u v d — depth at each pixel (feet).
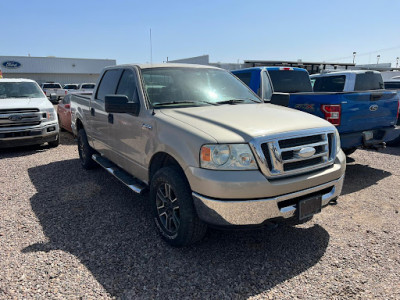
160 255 10.30
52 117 26.78
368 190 16.11
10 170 20.11
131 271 9.45
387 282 8.89
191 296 8.41
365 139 16.97
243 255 10.32
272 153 9.04
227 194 8.74
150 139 11.24
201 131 9.50
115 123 14.02
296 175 9.58
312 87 26.84
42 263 9.82
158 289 8.67
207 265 9.77
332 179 10.33
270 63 40.98
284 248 10.72
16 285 8.77
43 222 12.67
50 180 17.97
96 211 13.73
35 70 156.04
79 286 8.76
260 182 8.79
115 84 15.02
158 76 13.14
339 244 10.93
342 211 13.61
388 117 18.28
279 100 14.70
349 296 8.36
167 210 10.82
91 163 19.49
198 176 9.07
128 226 12.34
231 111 11.27
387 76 60.23
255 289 8.68
